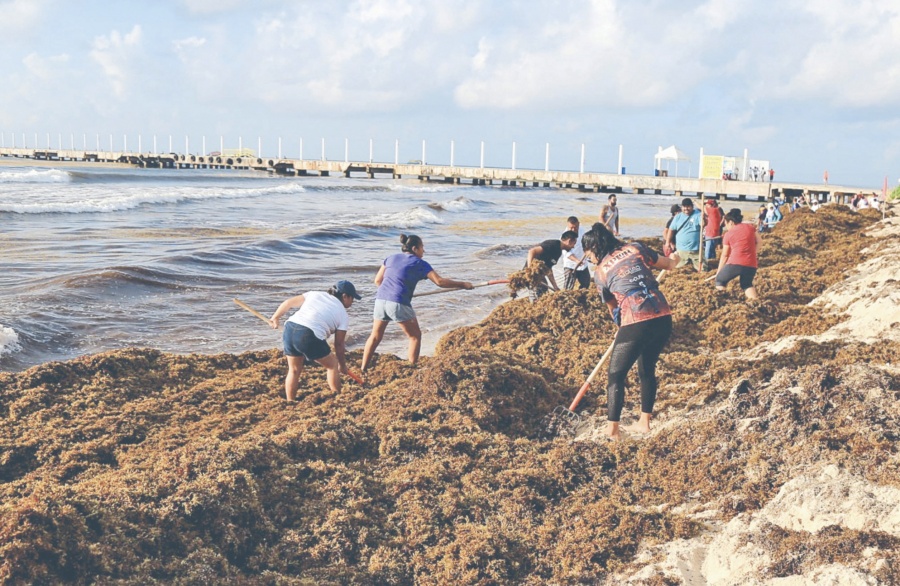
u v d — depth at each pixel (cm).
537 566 448
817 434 523
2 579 357
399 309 863
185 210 3272
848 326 833
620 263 590
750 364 728
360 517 478
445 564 443
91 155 11675
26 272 1539
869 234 2028
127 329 1163
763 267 1475
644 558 439
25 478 582
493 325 1027
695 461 543
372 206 4109
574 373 824
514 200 5266
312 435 581
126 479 484
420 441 608
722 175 6128
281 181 6525
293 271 1778
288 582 416
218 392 795
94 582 378
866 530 394
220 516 449
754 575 389
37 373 769
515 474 551
